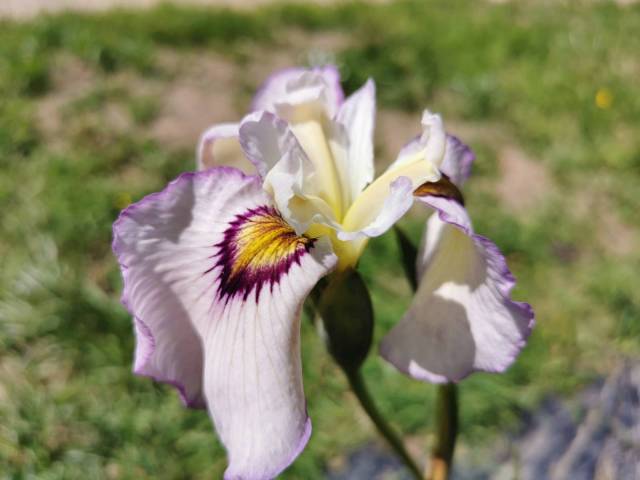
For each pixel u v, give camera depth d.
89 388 0.41
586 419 0.39
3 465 0.36
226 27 0.82
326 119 0.20
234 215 0.17
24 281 0.46
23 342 0.43
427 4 0.98
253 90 0.71
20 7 0.91
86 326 0.43
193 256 0.17
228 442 0.16
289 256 0.17
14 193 0.54
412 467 0.23
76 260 0.48
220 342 0.16
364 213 0.18
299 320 0.16
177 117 0.65
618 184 0.60
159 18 0.83
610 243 0.54
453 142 0.20
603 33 0.86
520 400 0.41
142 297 0.16
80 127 0.62
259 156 0.17
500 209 0.56
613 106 0.70
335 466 0.38
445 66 0.77
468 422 0.39
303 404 0.16
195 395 0.17
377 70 0.74
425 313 0.18
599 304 0.48
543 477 0.37
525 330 0.16
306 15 0.89
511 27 0.86
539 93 0.71
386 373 0.41
